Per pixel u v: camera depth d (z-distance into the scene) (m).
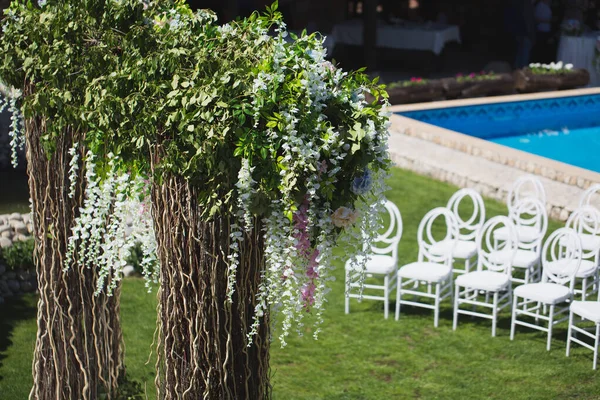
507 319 6.98
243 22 3.71
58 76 4.11
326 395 5.76
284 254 3.41
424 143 11.97
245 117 3.28
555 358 6.29
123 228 4.45
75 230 4.33
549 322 6.37
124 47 3.86
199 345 3.74
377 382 5.94
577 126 15.05
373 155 3.42
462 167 10.80
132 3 4.00
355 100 3.44
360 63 19.27
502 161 10.93
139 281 7.45
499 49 20.70
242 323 3.73
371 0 17.69
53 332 4.96
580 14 18.66
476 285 6.53
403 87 14.92
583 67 17.78
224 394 3.78
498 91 16.00
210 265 3.64
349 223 3.43
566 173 10.02
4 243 7.53
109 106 3.70
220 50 3.58
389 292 7.31
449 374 6.05
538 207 7.60
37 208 4.79
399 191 10.30
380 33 18.23
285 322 3.53
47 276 4.88
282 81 3.29
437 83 15.27
